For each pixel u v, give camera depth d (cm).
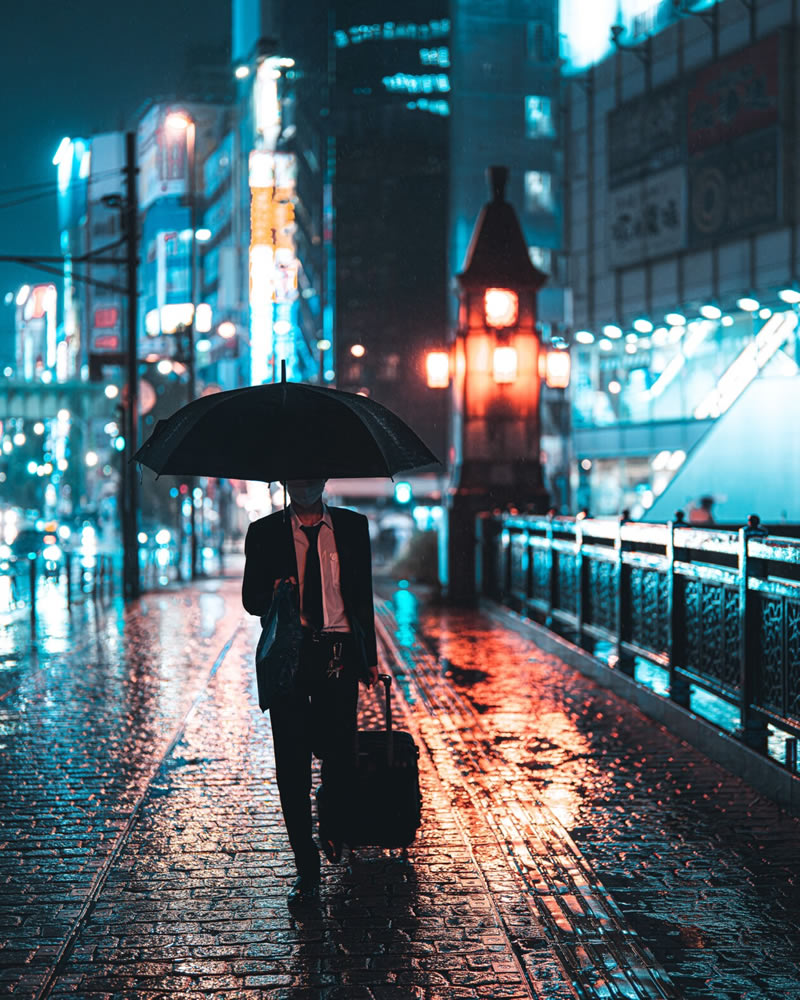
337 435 486
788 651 642
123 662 1290
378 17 5969
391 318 6019
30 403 6238
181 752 802
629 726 883
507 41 5834
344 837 513
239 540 6294
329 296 6059
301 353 7006
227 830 608
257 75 7944
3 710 975
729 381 4622
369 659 508
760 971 416
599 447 5319
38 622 1802
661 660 921
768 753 695
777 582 649
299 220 7000
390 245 6038
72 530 6328
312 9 6544
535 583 1523
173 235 10175
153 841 589
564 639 1280
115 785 709
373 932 457
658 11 5000
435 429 5988
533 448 2041
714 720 838
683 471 2275
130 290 2428
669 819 621
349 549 506
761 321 4462
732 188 4534
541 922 467
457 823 618
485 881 520
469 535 2008
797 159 4319
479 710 954
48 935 456
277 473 480
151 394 2862
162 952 438
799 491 2136
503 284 2038
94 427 6844
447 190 5994
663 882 518
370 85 6016
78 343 13050
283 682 477
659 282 5022
